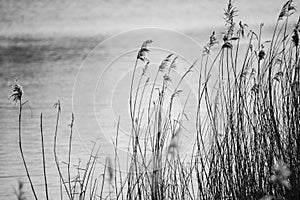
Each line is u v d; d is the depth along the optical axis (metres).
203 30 97.81
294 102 20.47
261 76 22.17
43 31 107.94
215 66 55.94
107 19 115.62
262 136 20.97
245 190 19.50
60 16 116.81
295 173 19.22
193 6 118.69
